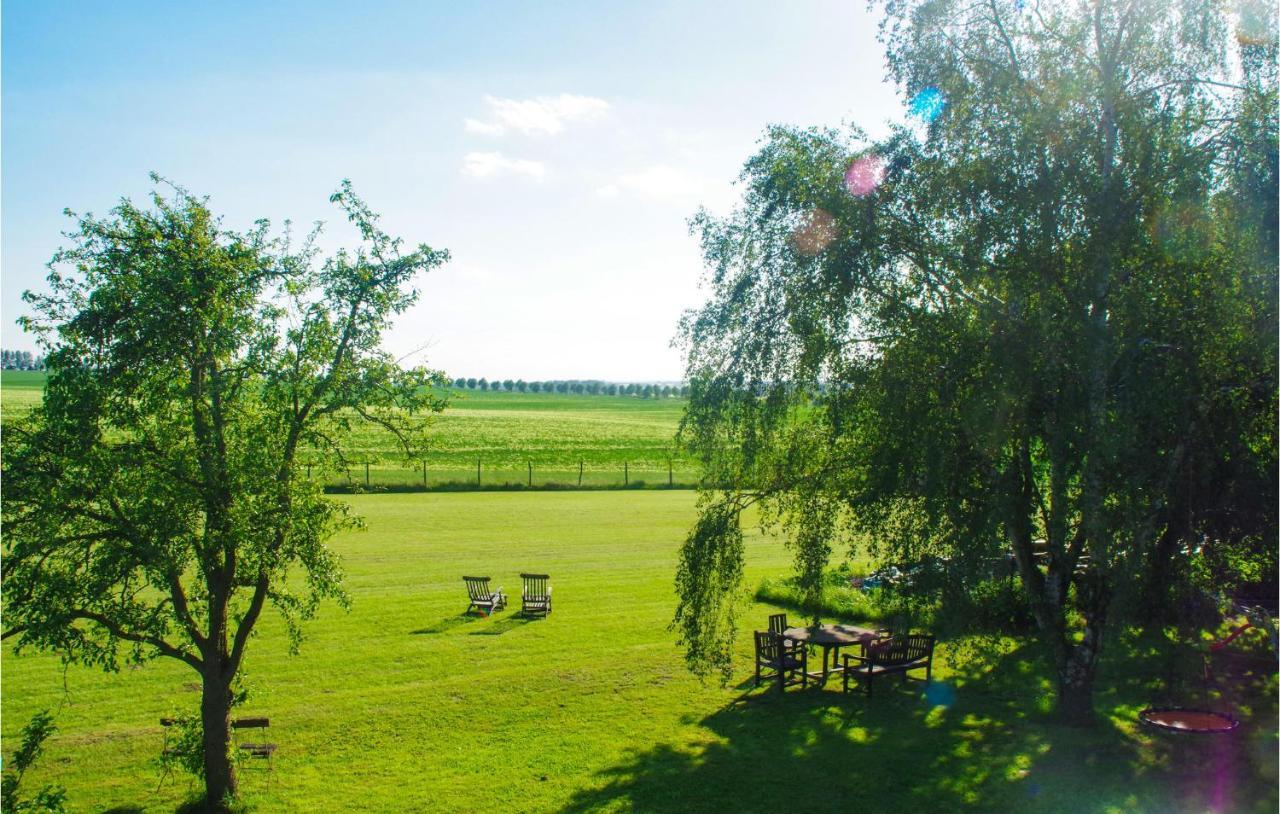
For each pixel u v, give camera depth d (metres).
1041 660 19.98
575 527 40.78
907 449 14.05
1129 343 13.02
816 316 14.53
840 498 15.56
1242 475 14.28
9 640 20.80
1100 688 18.00
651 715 16.78
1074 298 13.19
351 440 15.19
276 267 12.95
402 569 30.77
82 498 11.98
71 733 15.62
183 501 11.99
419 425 13.80
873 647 17.72
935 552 14.33
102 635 12.91
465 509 45.91
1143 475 12.79
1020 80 13.92
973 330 13.55
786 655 19.19
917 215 14.49
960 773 13.83
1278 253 13.00
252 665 19.66
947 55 14.26
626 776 13.93
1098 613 15.33
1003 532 14.45
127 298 11.66
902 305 14.12
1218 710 16.33
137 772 14.10
